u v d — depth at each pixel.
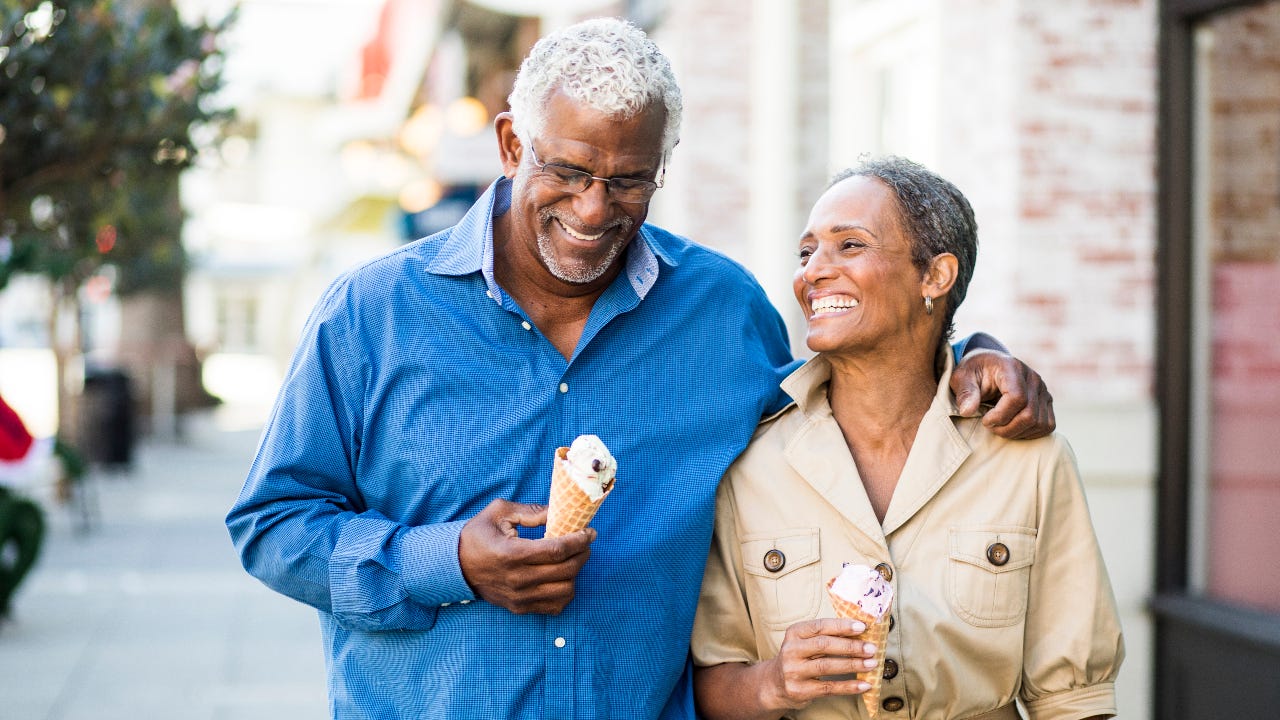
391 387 2.46
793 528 2.54
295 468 2.45
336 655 2.50
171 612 8.09
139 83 6.48
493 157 11.52
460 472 2.43
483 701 2.37
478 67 18.36
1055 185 5.11
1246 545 4.88
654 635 2.45
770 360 2.80
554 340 2.53
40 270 7.17
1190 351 5.12
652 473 2.49
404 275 2.50
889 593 2.25
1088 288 5.14
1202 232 5.10
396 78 18.62
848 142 7.17
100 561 9.88
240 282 42.12
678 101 2.36
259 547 2.46
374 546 2.35
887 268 2.46
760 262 8.57
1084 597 2.52
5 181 6.56
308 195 44.38
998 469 2.54
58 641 7.25
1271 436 4.77
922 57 6.32
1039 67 5.09
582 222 2.31
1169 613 5.02
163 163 6.89
